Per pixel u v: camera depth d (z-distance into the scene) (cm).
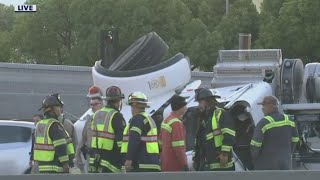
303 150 1631
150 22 7300
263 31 7238
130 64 1838
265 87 1775
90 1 7362
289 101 1878
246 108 1609
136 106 1302
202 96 1364
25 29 8194
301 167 1609
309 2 6825
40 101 4581
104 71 1775
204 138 1359
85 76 4725
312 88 1920
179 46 7231
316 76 1933
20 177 1142
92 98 1616
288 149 1350
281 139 1336
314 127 1741
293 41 6988
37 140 1339
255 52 1988
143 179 1120
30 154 2084
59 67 4659
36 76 4591
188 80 1842
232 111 1602
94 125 1354
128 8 7225
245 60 1998
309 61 7150
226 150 1317
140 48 1847
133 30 7169
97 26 7319
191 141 1478
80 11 7394
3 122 2189
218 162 1336
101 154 1332
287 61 1914
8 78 4512
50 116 1350
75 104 4666
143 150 1287
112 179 1125
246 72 1958
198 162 1377
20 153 2164
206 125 1356
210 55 7200
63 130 1341
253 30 7719
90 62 7419
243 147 1575
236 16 7706
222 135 1329
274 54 1964
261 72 1934
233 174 1109
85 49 7300
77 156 1662
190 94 1762
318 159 1608
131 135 1275
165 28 7362
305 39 6900
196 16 8525
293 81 1881
